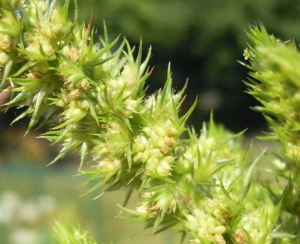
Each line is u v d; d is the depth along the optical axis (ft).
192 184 0.38
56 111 0.38
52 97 0.38
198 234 0.37
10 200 1.60
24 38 0.37
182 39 3.98
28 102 0.38
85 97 0.37
